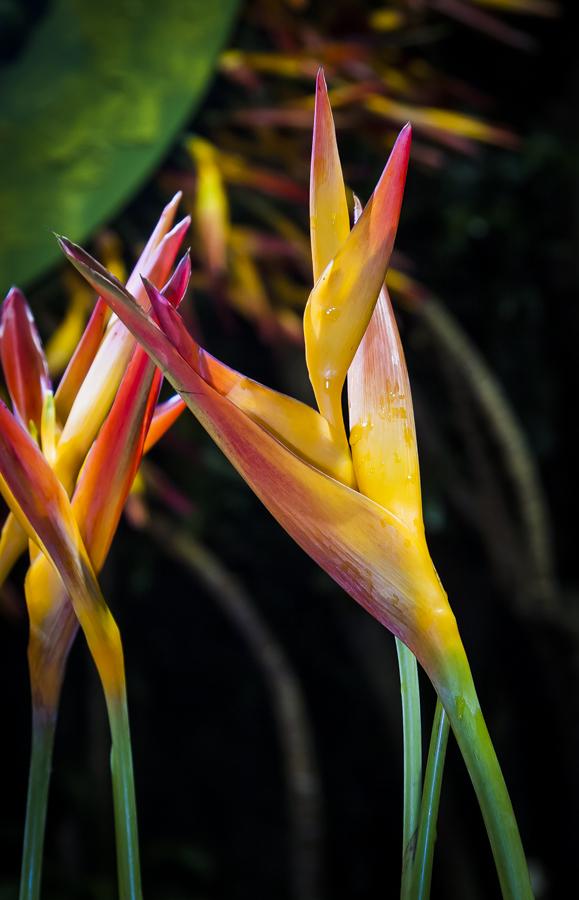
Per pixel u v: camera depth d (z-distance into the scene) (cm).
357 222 60
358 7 249
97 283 59
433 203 394
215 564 296
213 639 452
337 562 60
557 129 397
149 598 445
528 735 403
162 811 451
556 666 351
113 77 171
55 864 400
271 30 228
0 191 166
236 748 455
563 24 388
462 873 400
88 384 64
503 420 287
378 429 61
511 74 399
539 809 399
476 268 406
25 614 354
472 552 412
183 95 170
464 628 414
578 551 404
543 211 394
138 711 451
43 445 64
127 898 61
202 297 389
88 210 167
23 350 67
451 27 379
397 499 60
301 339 228
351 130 245
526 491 293
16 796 437
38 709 64
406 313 355
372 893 441
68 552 61
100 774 402
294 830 288
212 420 60
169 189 210
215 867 442
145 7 171
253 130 236
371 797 445
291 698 290
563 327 400
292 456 60
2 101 169
